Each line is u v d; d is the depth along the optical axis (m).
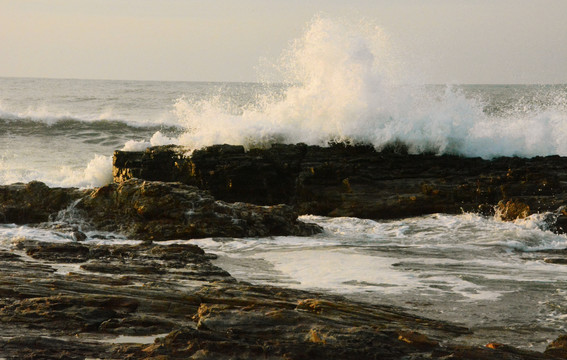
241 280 10.09
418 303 8.98
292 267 11.30
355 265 11.52
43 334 6.81
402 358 6.20
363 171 18.27
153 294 8.20
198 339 6.47
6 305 7.56
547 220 15.19
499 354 6.41
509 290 9.86
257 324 6.98
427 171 18.70
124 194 14.62
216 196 18.41
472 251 13.11
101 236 13.87
